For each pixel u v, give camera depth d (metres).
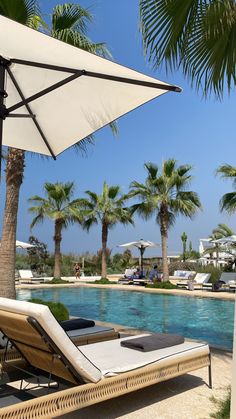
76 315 12.12
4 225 7.88
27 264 29.00
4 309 3.44
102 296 17.53
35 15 6.87
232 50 3.69
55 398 2.94
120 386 3.38
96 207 23.89
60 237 23.03
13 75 4.06
